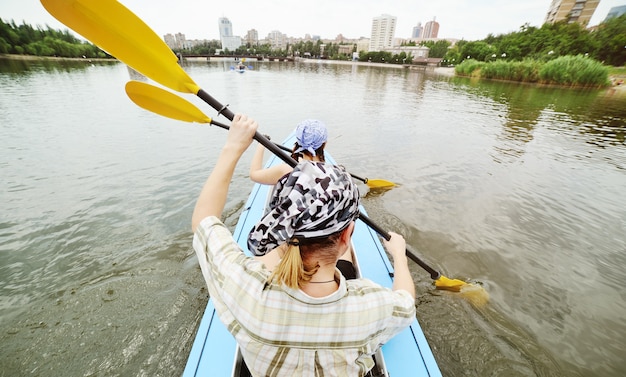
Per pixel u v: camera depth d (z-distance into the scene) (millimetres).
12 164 5383
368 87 20203
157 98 1180
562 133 8633
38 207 4051
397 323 716
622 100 15773
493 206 4410
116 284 2836
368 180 4820
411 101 14023
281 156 1118
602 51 38125
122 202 4211
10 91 12609
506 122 9898
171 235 3535
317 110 11016
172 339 2361
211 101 979
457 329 2494
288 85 19906
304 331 603
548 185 5164
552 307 2736
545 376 2174
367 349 684
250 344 625
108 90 13719
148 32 920
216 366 1487
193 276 2938
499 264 3246
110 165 5422
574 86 22125
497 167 5895
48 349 2270
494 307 2713
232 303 615
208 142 6773
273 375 664
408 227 3820
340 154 6383
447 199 4562
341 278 628
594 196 4809
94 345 2305
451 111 11594
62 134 7082
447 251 3414
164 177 4992
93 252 3250
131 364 2186
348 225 618
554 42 40719
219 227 683
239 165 5527
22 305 2613
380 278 2191
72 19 796
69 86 14844
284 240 563
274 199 667
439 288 2867
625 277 3121
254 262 649
